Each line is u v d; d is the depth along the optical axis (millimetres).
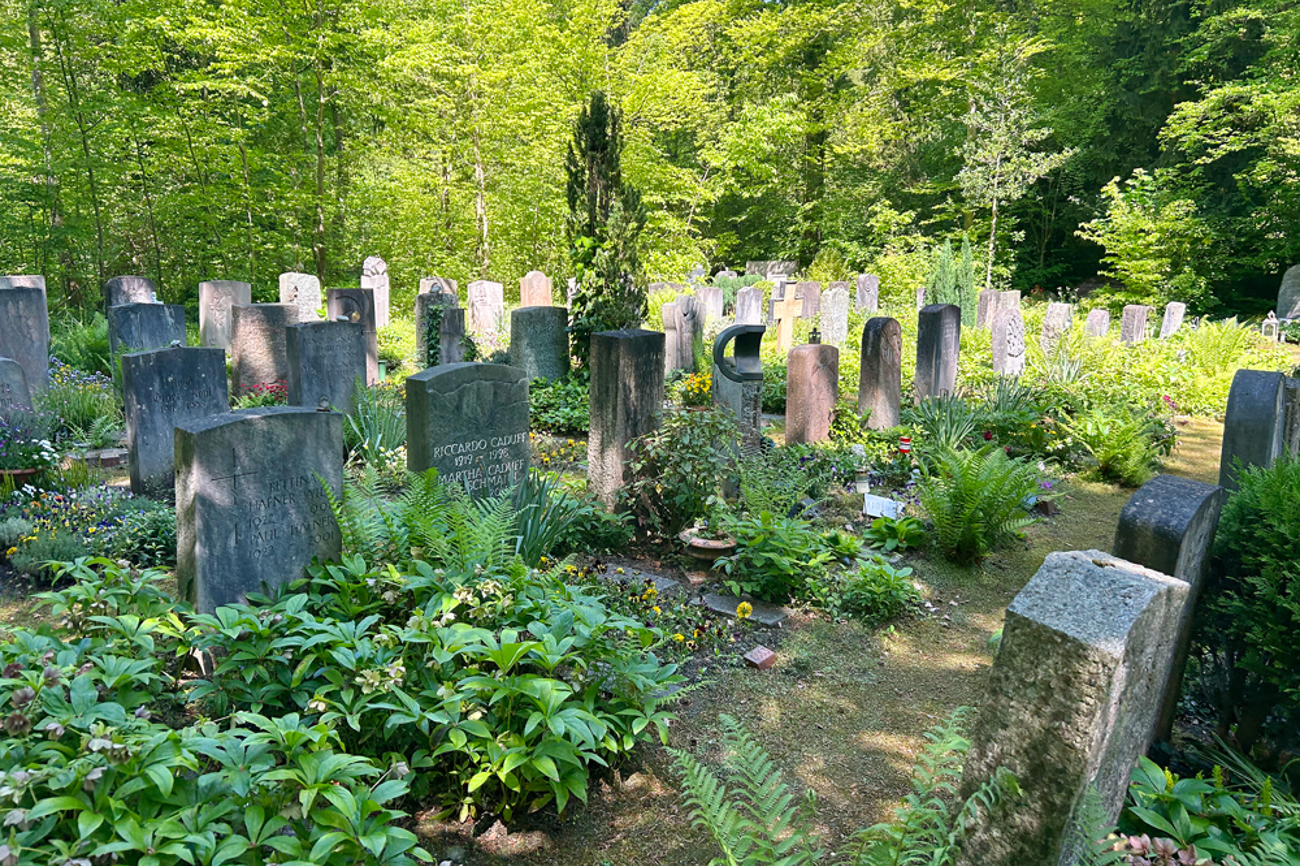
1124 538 3586
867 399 9648
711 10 24453
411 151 24016
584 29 21844
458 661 3602
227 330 13258
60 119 17688
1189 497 3635
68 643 3322
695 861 3201
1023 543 6953
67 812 2354
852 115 27734
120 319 10289
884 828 2453
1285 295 21562
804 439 8938
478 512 4637
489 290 17328
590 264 12383
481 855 3184
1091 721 2168
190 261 21984
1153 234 22641
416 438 5797
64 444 8523
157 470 7219
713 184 26672
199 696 3408
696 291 19188
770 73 28625
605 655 3623
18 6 17156
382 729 3393
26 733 2502
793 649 5000
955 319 11086
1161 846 2361
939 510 6383
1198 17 24078
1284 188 21469
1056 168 27062
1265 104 20188
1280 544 3574
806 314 19156
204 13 18812
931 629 5395
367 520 4418
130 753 2385
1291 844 2525
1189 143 22547
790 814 2574
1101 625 2205
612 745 3371
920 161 29766
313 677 3533
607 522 6328
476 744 3229
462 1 21391
